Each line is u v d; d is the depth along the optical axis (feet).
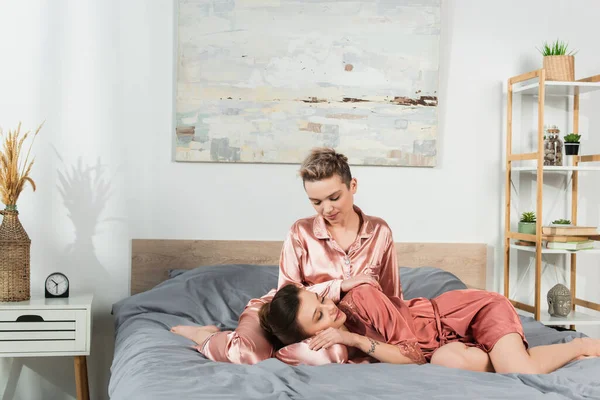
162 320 8.72
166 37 10.79
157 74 10.76
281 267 7.27
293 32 10.95
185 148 10.76
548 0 11.73
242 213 10.91
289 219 11.00
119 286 10.65
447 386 5.35
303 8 10.96
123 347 7.68
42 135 10.48
